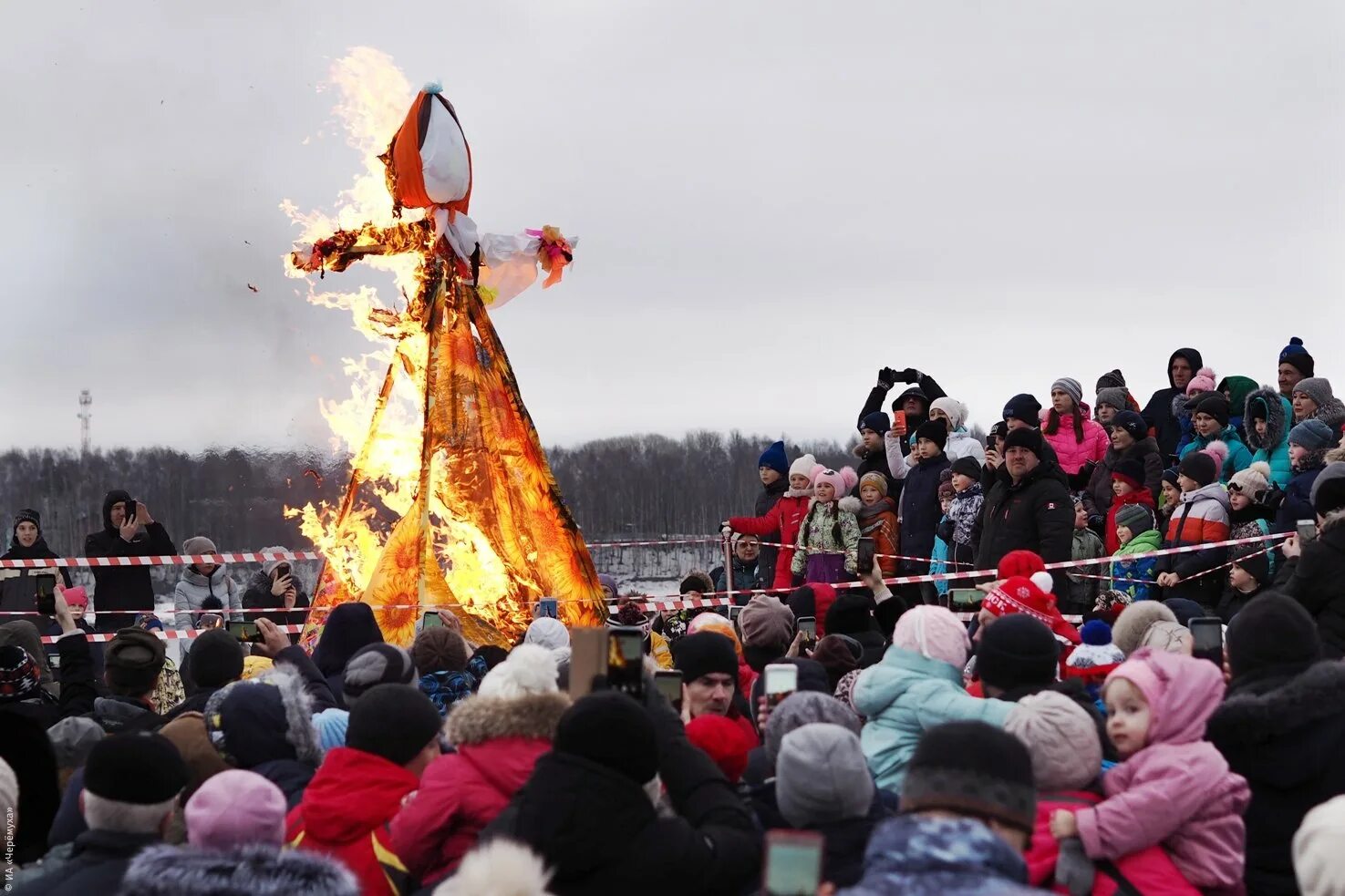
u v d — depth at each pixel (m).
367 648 6.31
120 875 4.33
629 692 4.74
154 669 7.20
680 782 4.65
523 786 4.29
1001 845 3.16
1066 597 10.39
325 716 6.21
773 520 13.82
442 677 7.44
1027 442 10.41
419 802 4.89
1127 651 6.59
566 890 4.10
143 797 4.50
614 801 4.12
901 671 5.64
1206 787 4.68
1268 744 5.07
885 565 13.05
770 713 5.12
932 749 3.71
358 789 5.01
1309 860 3.66
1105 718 5.64
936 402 13.90
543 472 12.37
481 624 11.74
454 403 12.16
